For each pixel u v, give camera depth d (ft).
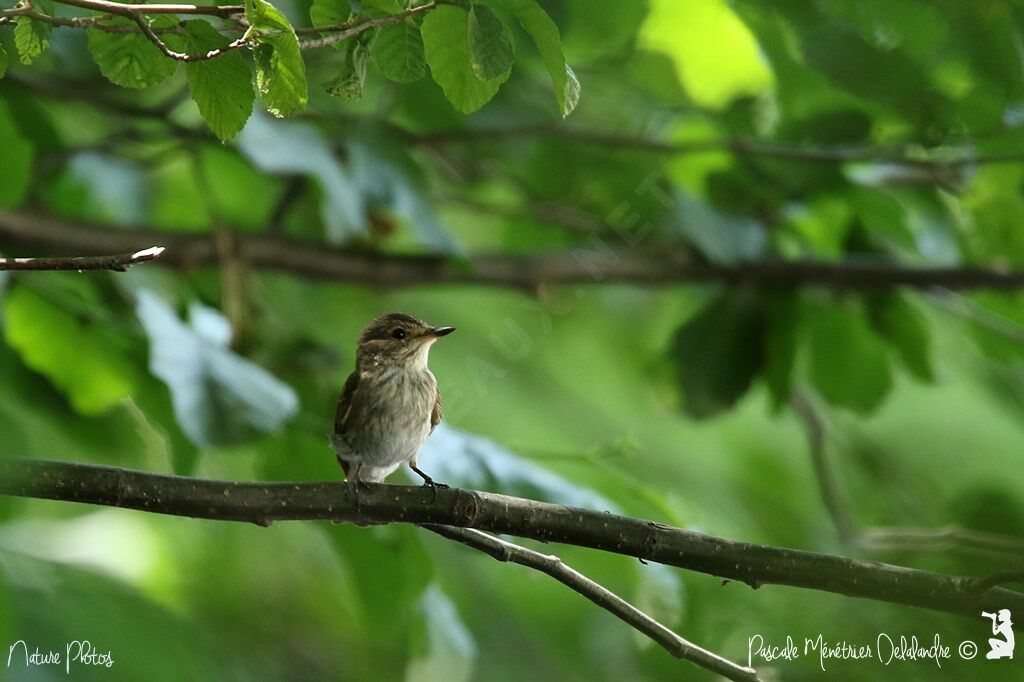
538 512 22.07
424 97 37.29
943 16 29.35
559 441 45.83
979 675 33.94
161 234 36.55
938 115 31.96
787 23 33.06
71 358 30.71
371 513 22.02
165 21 17.58
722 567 21.68
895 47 30.78
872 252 40.78
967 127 32.19
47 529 40.73
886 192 37.96
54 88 34.19
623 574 34.53
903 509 44.78
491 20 16.90
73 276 34.35
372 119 34.45
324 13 17.70
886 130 36.45
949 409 46.62
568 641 42.45
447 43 17.37
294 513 21.83
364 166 32.83
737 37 37.04
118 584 37.68
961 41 29.53
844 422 46.88
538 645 42.45
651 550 21.81
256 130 31.01
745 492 45.34
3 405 32.58
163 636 35.94
